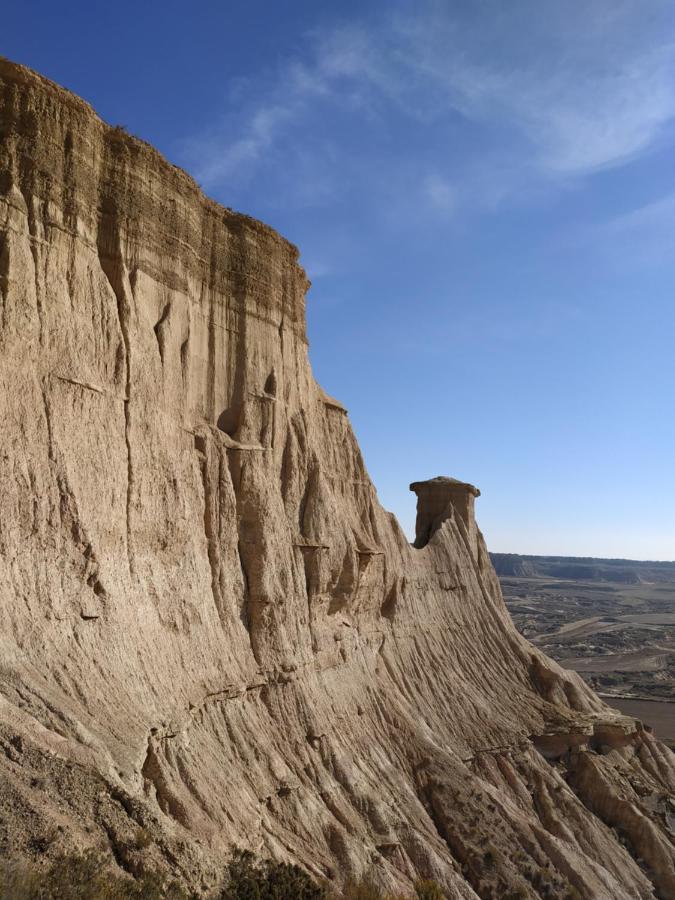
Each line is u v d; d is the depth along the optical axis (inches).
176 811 900.6
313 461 1614.2
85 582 970.7
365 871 1184.8
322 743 1384.1
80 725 804.0
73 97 1120.2
